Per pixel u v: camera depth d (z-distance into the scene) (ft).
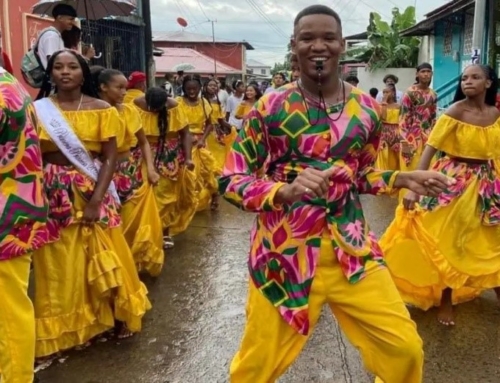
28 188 9.58
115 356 12.94
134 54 41.91
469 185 14.08
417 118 28.58
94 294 13.07
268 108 8.18
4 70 9.50
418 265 14.66
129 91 21.30
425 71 28.12
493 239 14.65
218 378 12.06
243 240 22.17
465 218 14.03
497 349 13.23
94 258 12.88
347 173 8.20
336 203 8.28
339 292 8.46
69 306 12.82
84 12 23.61
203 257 20.02
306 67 8.07
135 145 17.08
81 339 13.01
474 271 14.29
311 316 8.55
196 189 22.67
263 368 8.60
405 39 80.74
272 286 8.43
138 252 16.75
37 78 16.87
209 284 17.39
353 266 8.36
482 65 13.89
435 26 63.67
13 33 25.80
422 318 14.76
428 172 8.43
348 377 12.09
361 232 8.52
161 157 20.43
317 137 8.12
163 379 12.00
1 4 24.75
